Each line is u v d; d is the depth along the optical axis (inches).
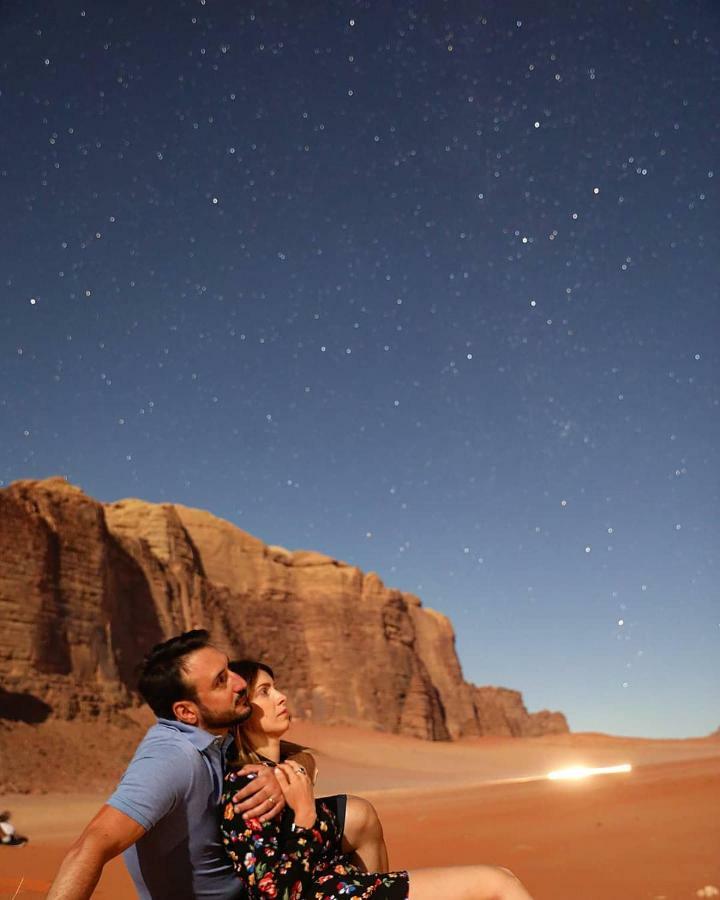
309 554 4355.3
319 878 128.6
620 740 5748.0
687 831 356.8
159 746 125.0
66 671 2341.3
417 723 4050.2
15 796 1648.6
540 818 451.5
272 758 140.3
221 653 134.0
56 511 2536.9
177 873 124.9
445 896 124.5
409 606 4982.8
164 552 3437.5
